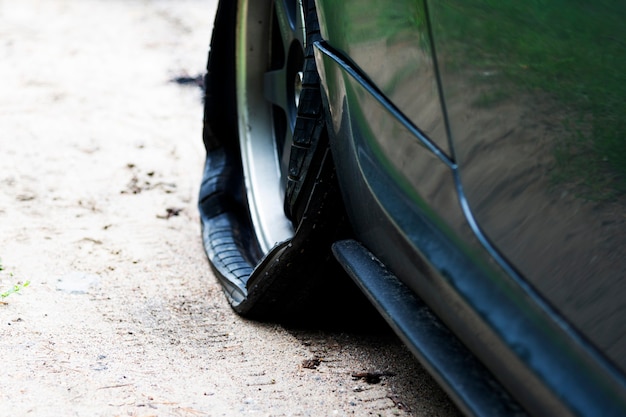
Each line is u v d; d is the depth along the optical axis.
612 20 1.67
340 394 2.51
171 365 2.62
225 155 3.69
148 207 4.19
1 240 3.61
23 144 4.93
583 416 1.68
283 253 2.67
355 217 2.39
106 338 2.78
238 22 3.37
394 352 2.81
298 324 3.00
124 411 2.27
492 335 1.81
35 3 8.56
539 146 1.80
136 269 3.45
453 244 1.93
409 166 2.07
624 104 1.72
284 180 3.23
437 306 1.99
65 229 3.81
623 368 1.84
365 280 2.23
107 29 7.67
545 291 1.80
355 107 2.27
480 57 1.84
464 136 1.90
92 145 5.00
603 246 1.84
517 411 1.77
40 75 6.34
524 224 1.82
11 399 2.28
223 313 3.07
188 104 5.91
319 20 2.43
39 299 3.04
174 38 7.45
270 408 2.39
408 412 2.43
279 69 3.30
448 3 1.89
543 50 1.75
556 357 1.72
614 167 1.78
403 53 2.05
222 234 3.47
